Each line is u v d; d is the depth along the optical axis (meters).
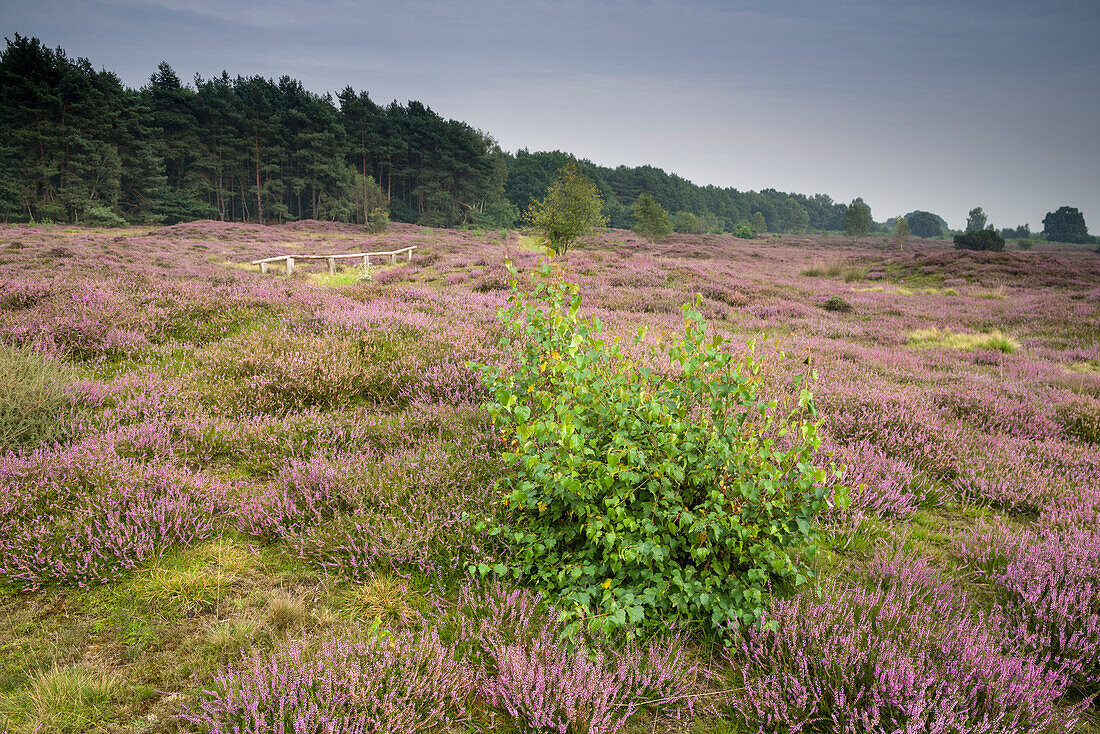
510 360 6.13
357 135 89.12
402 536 3.54
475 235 70.62
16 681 2.48
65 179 58.91
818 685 2.52
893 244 83.31
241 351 7.27
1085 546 3.69
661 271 22.48
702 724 2.47
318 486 4.10
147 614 2.95
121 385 6.00
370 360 7.13
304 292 11.70
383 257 30.78
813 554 2.88
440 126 99.31
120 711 2.35
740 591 2.95
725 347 3.43
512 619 2.90
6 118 57.41
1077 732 2.49
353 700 2.27
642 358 6.54
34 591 3.08
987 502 4.80
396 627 2.93
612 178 151.38
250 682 2.36
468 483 4.25
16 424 4.51
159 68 87.88
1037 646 2.91
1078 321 15.15
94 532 3.45
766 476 2.90
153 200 66.50
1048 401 7.62
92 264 17.97
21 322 7.32
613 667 2.68
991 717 2.42
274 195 79.75
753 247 71.94
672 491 3.14
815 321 14.97
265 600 3.10
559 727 2.27
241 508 3.87
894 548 3.94
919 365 10.12
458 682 2.50
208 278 14.23
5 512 3.43
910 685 2.41
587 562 3.16
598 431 3.32
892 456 5.61
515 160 132.00
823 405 6.66
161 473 4.06
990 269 30.42
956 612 3.21
